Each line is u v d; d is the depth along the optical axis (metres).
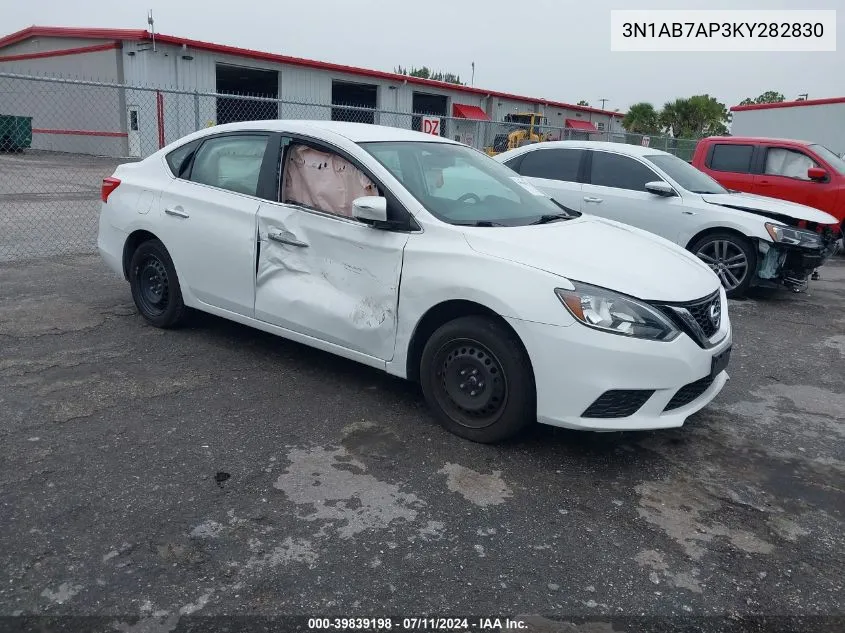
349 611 2.60
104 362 4.88
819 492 3.66
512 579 2.82
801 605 2.77
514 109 38.09
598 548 3.07
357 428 4.07
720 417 4.57
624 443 4.09
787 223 7.80
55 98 27.91
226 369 4.87
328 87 30.58
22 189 15.31
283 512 3.20
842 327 7.00
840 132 17.67
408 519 3.20
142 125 25.16
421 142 4.89
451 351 3.96
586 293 3.55
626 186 8.43
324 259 4.38
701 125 33.34
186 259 5.13
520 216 4.43
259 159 4.81
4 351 4.99
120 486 3.34
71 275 7.32
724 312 4.15
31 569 2.73
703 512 3.41
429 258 3.94
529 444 4.00
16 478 3.36
